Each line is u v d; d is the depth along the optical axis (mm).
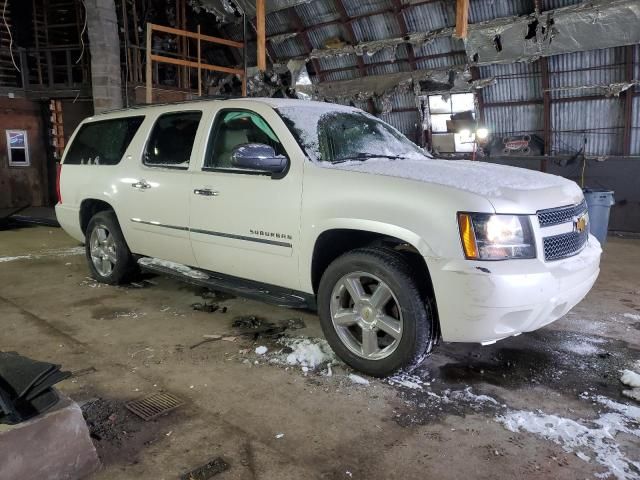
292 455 2404
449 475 2270
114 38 10156
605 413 2799
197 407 2826
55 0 11828
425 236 2854
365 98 11211
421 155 4273
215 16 11961
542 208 2951
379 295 3090
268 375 3217
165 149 4480
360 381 3127
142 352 3557
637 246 7871
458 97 10352
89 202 5215
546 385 3129
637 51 8336
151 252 4621
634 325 4211
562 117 9539
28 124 11492
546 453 2430
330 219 3211
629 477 2252
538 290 2783
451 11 9328
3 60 11312
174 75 12430
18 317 4246
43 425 2092
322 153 3607
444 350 3633
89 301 4691
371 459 2381
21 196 11539
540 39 8680
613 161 9125
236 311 4441
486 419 2727
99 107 10125
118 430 2590
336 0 10172
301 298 3574
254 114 3850
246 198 3670
